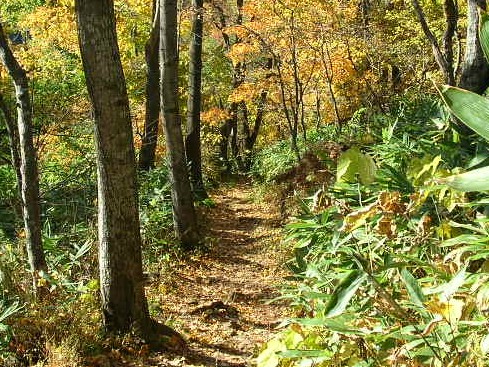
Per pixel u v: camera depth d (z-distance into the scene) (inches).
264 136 1208.2
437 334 81.9
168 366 210.1
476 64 277.0
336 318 93.4
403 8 614.5
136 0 658.8
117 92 206.4
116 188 214.1
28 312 211.6
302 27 547.2
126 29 687.7
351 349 89.4
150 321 229.9
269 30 573.0
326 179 354.9
